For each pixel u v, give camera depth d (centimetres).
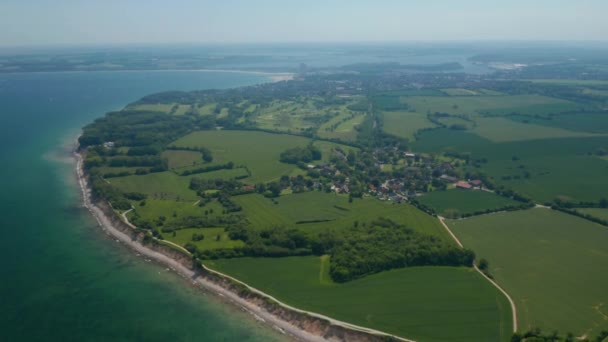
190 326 16662
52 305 17675
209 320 17012
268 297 17762
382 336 15588
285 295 17900
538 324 16250
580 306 17412
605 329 15988
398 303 17400
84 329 16388
